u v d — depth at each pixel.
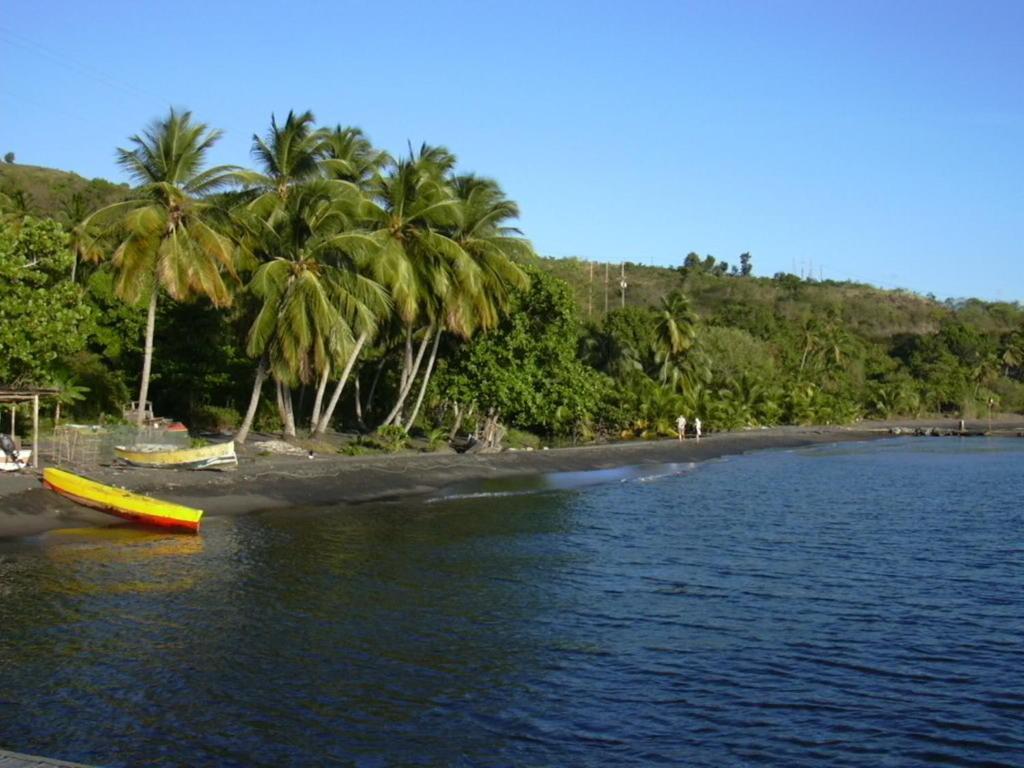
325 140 42.31
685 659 15.05
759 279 181.00
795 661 15.03
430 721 12.30
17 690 12.85
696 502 34.91
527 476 42.50
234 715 12.26
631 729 12.20
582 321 75.44
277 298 37.47
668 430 68.69
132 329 45.56
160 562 20.95
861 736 12.09
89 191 93.00
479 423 52.94
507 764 11.09
